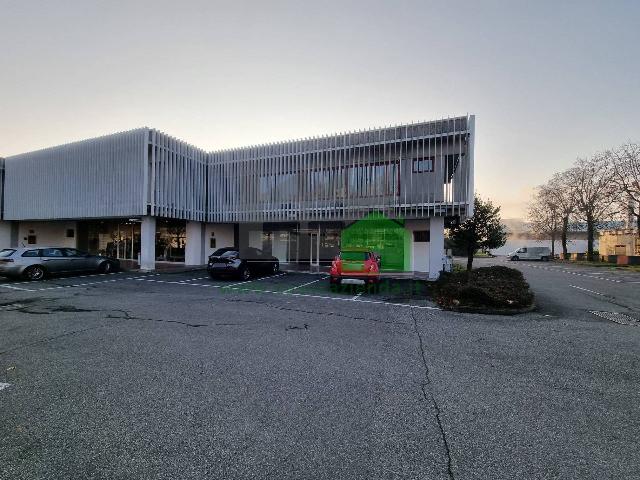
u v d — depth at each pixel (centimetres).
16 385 379
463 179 1378
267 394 363
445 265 1666
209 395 359
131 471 238
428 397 363
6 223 2194
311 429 296
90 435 282
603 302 1012
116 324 659
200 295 1019
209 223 2005
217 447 268
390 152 1527
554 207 4038
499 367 457
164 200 1662
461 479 235
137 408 329
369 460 254
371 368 446
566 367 461
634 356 510
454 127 1396
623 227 3700
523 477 238
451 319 746
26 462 246
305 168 1717
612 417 328
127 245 2105
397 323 703
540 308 897
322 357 485
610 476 241
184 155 1803
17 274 1262
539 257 4044
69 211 1806
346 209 1608
